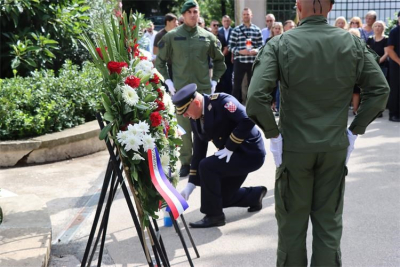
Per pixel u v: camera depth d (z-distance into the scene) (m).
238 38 10.98
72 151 7.31
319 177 3.36
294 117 3.29
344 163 3.36
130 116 3.36
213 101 4.77
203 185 4.88
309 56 3.24
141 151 3.34
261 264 4.21
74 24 9.62
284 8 14.48
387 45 9.89
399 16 9.63
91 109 7.99
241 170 4.85
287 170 3.33
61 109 7.51
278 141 3.29
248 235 4.76
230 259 4.30
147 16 23.30
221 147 4.93
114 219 5.16
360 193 5.77
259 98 3.21
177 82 6.70
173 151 3.85
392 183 6.10
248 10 10.88
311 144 3.23
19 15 9.15
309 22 3.33
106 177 3.48
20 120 7.06
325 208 3.36
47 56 9.14
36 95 7.52
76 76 8.34
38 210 4.68
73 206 5.50
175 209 3.32
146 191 3.40
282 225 3.43
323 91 3.25
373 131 8.98
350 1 13.88
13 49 9.04
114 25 3.46
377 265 4.12
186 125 6.53
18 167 6.86
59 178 6.40
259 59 3.32
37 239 4.09
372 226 4.86
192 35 6.66
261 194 5.29
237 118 4.70
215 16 23.12
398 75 9.76
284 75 3.27
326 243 3.34
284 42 3.29
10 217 4.53
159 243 3.70
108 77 3.34
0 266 3.64
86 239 4.69
